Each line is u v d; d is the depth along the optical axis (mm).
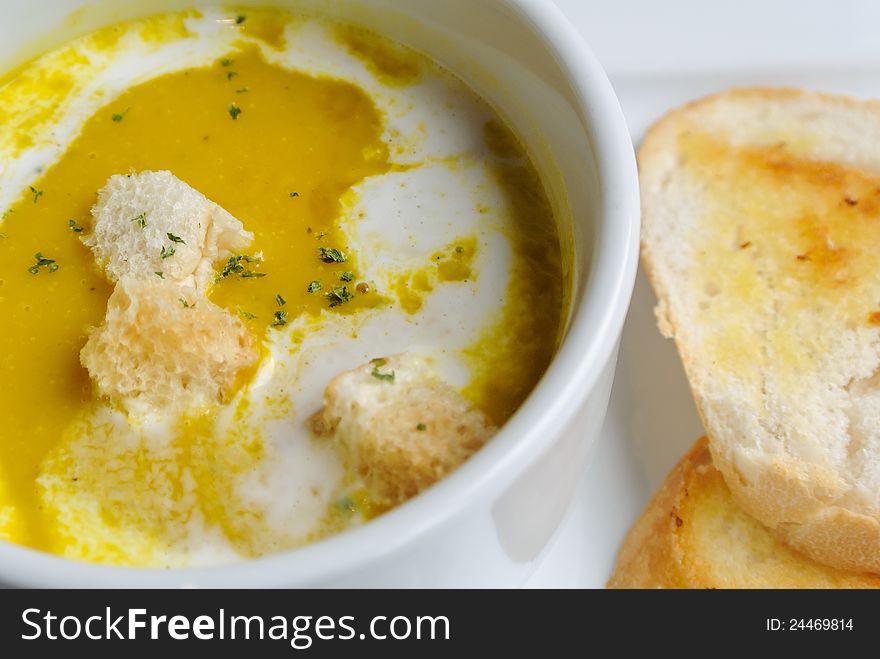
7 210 184
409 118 193
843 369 196
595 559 182
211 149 189
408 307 173
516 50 180
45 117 194
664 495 186
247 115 193
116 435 164
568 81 168
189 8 203
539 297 174
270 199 183
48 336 172
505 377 167
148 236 171
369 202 183
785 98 225
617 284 150
